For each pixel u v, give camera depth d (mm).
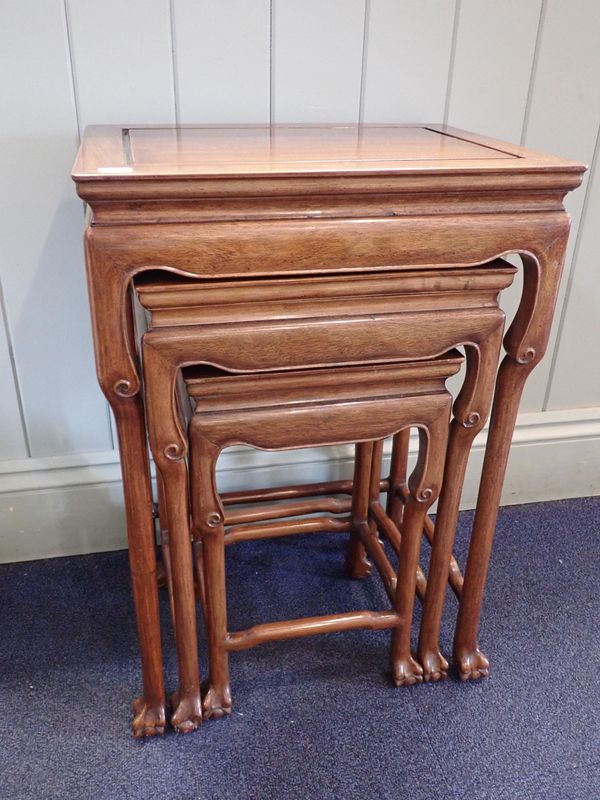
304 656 1042
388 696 980
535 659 1048
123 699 968
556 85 1106
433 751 905
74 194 1022
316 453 1281
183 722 917
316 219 655
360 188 647
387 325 722
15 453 1173
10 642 1053
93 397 1159
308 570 1221
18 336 1093
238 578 1195
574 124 1140
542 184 682
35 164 997
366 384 767
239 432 753
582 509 1396
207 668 1023
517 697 985
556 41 1074
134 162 658
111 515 1231
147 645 871
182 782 860
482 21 1039
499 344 767
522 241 707
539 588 1187
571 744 919
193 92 1007
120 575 1193
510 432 851
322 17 994
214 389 727
